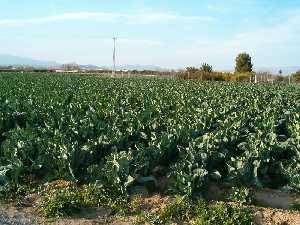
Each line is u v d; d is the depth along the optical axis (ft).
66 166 44.75
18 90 108.99
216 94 115.65
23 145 46.70
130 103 90.07
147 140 56.24
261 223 36.09
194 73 273.75
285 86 177.37
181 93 116.37
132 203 39.40
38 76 221.46
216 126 67.05
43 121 65.77
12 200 40.34
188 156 44.98
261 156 47.21
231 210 37.17
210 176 44.78
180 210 37.58
